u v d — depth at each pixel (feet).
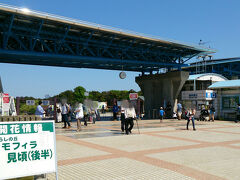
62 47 102.63
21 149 15.61
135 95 90.68
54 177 19.02
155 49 124.77
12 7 70.03
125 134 46.42
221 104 94.89
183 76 121.80
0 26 79.36
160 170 20.83
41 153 16.14
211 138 40.86
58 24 84.69
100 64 132.77
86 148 31.17
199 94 95.76
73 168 21.48
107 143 35.29
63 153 27.96
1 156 15.02
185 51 131.75
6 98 62.44
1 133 15.21
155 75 135.03
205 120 88.28
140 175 19.35
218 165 22.71
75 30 92.17
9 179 16.03
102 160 24.47
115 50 117.91
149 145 33.55
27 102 74.90
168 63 129.80
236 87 89.76
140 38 102.78
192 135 44.83
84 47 99.50
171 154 27.53
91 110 77.05
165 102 127.75
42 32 86.48
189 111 54.95
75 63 125.18
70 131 52.47
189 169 21.21
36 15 74.33
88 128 60.03
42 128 16.43
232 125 69.21
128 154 27.43
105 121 90.43
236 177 18.98
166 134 46.32
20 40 91.04
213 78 123.44
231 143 35.65
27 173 15.51
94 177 18.84
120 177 18.83
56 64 119.14
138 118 103.60
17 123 15.71
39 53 87.61
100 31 92.58
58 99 82.79
